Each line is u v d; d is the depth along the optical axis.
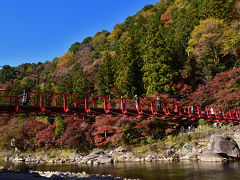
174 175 13.23
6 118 45.78
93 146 31.09
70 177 12.59
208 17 40.09
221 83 30.44
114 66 44.50
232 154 19.00
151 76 33.75
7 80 77.88
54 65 91.88
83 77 46.62
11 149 37.38
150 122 27.16
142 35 51.06
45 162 27.31
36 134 35.66
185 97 31.83
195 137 24.23
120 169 17.12
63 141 31.73
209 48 36.47
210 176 12.33
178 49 40.31
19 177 11.28
